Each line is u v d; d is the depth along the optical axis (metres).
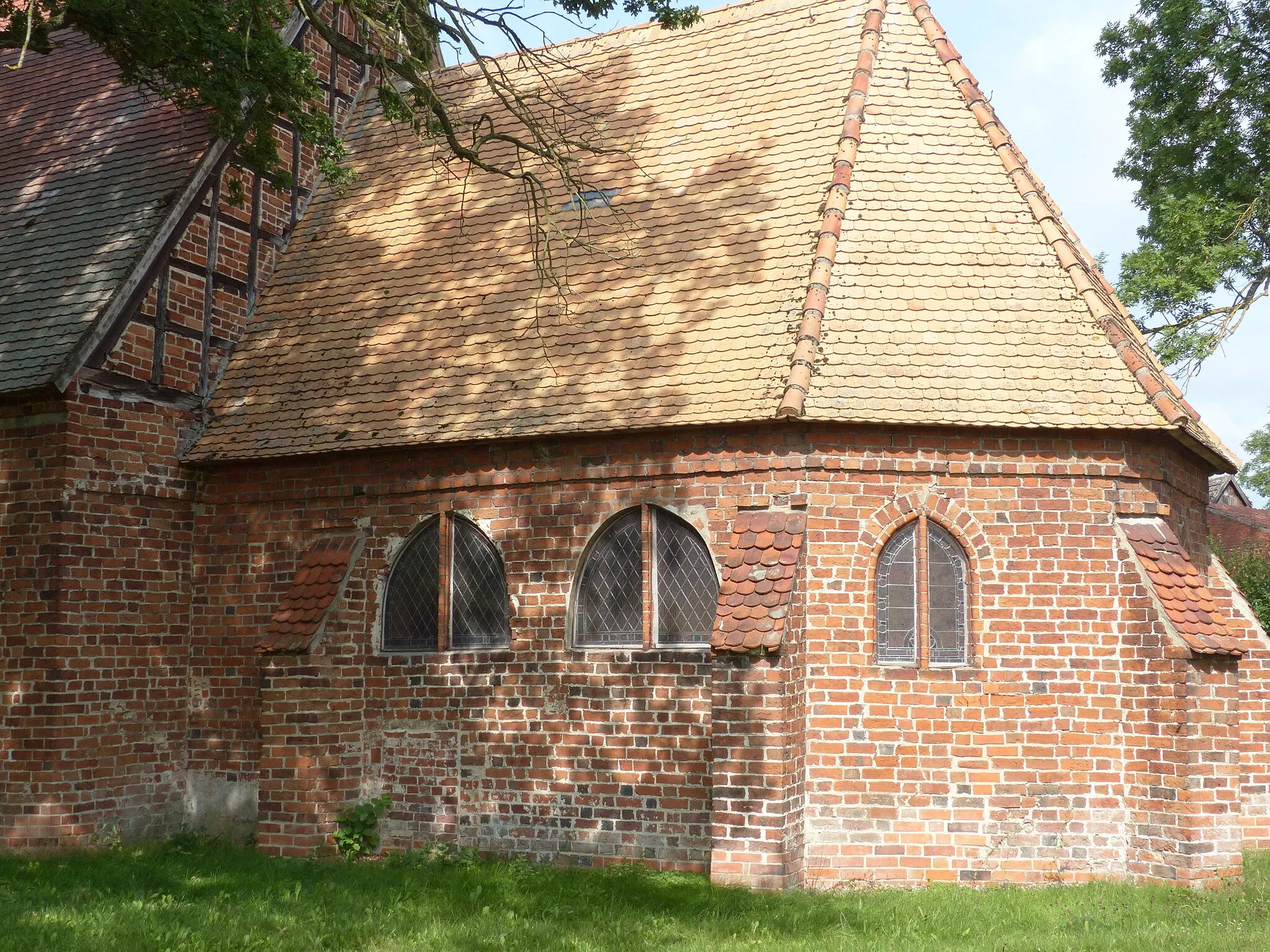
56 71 18.50
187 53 12.84
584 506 12.64
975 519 11.86
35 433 13.62
